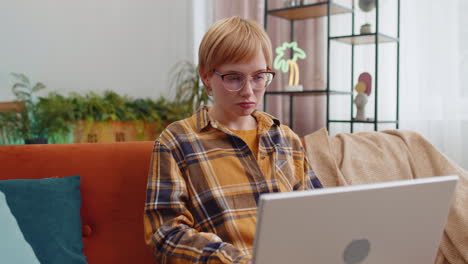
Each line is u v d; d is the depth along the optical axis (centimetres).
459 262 133
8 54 314
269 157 109
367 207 59
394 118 294
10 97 314
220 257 71
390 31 294
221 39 100
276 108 351
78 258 101
